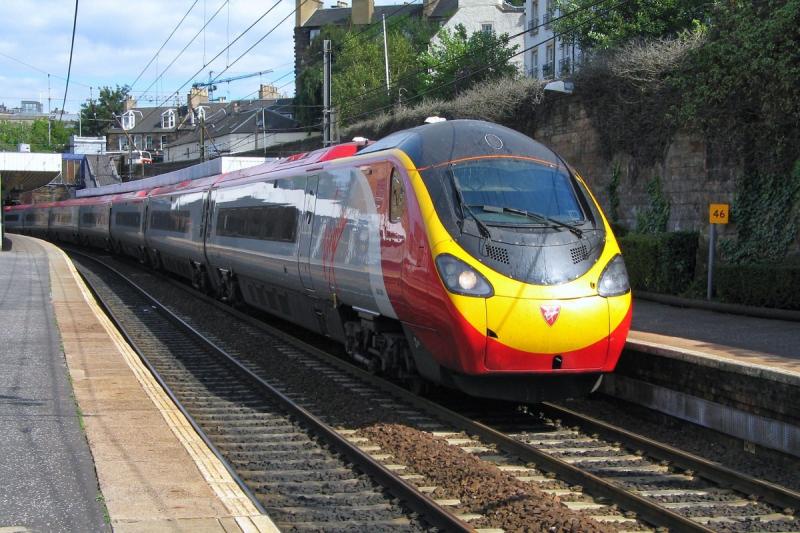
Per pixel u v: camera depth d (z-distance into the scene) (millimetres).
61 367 11625
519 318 8828
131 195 36219
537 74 40781
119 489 6355
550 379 9344
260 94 79812
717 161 17078
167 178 31922
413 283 9570
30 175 42875
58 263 31672
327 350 15102
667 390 9773
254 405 10797
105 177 75062
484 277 8977
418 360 10086
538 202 9781
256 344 15461
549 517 6246
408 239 9789
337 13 74312
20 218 69000
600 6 27109
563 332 8883
